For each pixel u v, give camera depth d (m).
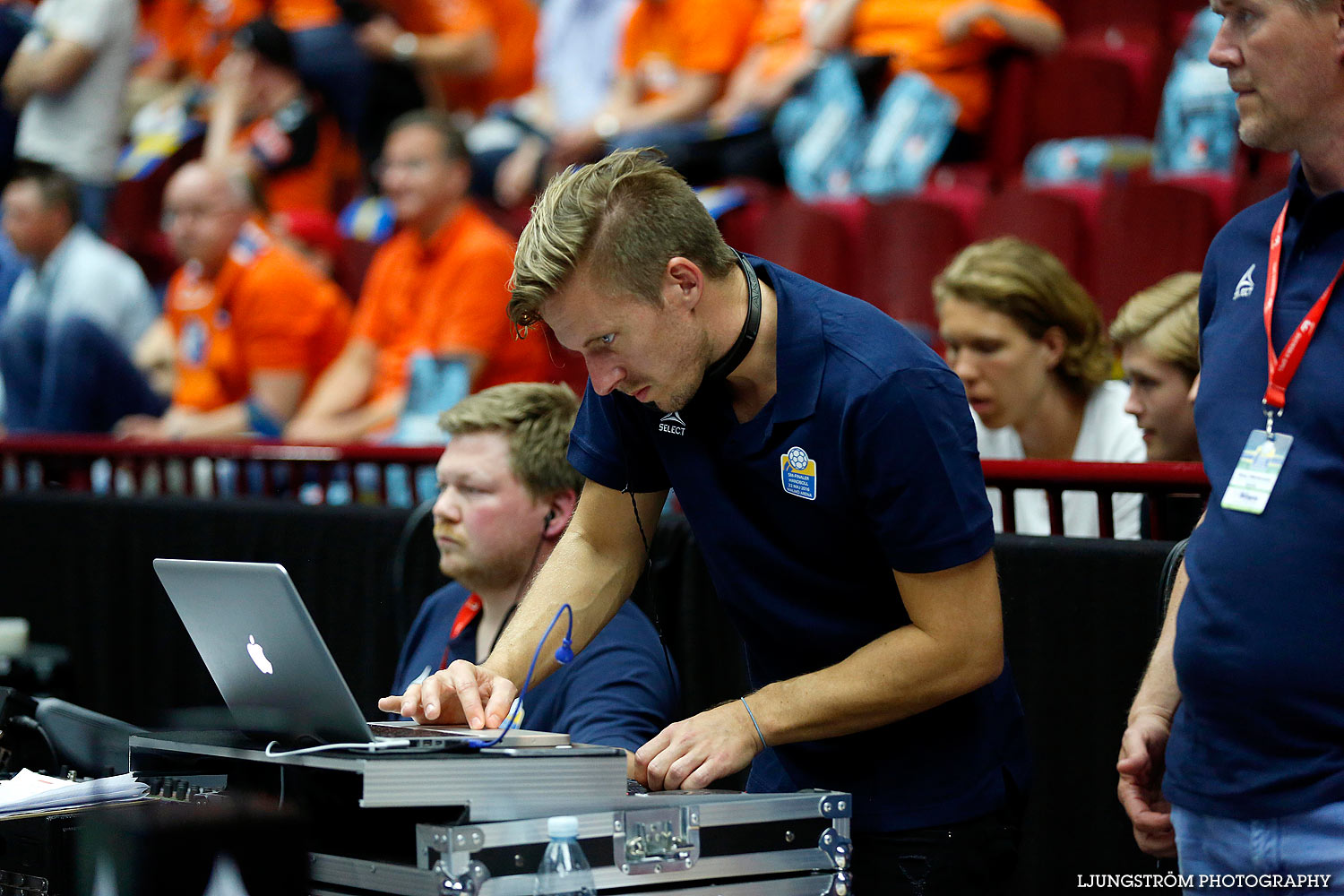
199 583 4.94
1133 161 13.34
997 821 5.26
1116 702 6.59
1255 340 4.80
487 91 18.44
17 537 11.42
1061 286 8.32
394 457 10.16
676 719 6.73
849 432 4.86
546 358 13.05
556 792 4.52
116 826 4.34
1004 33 13.86
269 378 13.86
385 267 13.67
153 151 20.06
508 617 7.37
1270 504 4.54
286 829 4.29
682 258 4.68
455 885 4.21
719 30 15.68
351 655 9.48
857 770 5.29
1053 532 7.29
